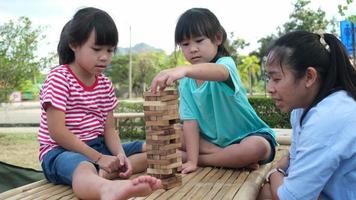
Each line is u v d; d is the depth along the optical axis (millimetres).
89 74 2387
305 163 1612
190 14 2547
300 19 23531
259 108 9281
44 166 2242
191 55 2555
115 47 2309
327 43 1738
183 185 2180
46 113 2230
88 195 1868
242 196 1929
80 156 2135
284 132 5336
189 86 2678
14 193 2086
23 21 10766
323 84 1702
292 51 1685
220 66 2369
